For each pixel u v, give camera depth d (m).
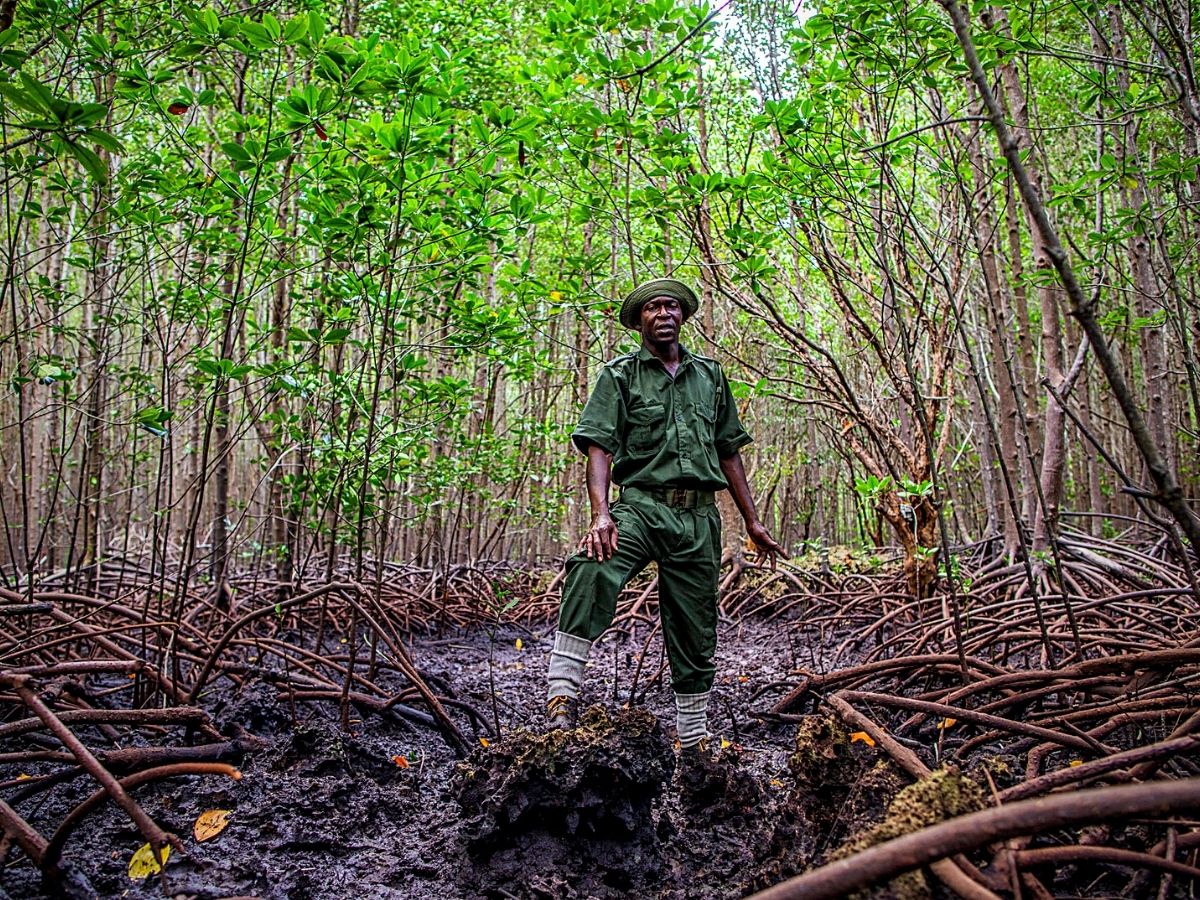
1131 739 2.51
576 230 9.85
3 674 1.93
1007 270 8.07
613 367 2.92
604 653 5.88
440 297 4.65
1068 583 5.23
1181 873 1.39
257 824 2.29
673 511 2.78
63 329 4.76
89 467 6.03
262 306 10.34
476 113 4.76
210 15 2.83
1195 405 2.48
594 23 4.35
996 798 1.59
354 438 4.73
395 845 2.31
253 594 6.06
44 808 2.32
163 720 2.59
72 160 5.50
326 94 3.00
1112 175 3.82
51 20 2.84
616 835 2.14
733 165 6.54
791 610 7.38
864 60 3.64
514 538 12.76
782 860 1.92
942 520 3.11
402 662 3.44
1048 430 5.71
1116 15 4.25
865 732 2.01
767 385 5.78
